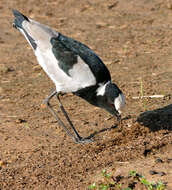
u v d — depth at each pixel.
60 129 11.96
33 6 22.36
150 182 8.87
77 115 12.66
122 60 16.23
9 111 13.15
